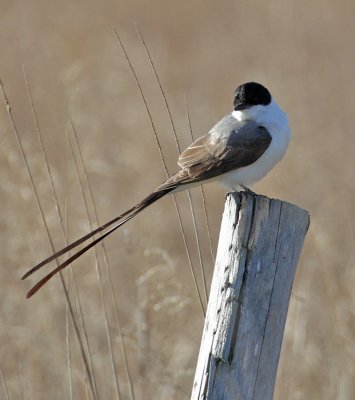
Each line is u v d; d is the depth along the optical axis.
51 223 12.96
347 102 21.50
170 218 17.69
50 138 17.73
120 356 11.72
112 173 17.02
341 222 15.68
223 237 7.91
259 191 17.27
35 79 21.53
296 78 22.88
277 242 7.76
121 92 22.09
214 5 30.66
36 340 11.84
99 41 25.95
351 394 11.47
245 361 7.62
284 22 27.95
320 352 11.98
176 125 20.73
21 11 27.08
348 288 12.54
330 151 18.84
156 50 26.02
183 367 11.90
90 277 12.81
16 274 12.59
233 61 25.50
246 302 7.68
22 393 11.16
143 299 12.00
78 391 11.33
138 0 30.25
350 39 26.34
